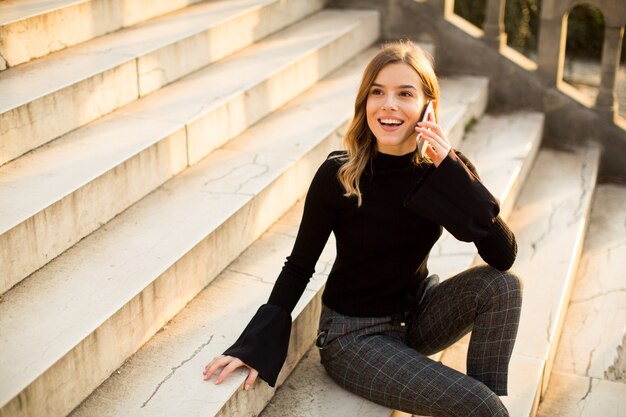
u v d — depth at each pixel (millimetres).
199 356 2514
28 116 3006
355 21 5320
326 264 3121
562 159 5203
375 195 2467
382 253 2496
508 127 5176
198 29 4129
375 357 2469
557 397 3363
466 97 5117
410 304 2615
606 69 5238
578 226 4332
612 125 5309
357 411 2521
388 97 2398
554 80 5398
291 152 3648
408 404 2414
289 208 3578
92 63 3492
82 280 2566
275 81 4156
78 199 2758
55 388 2172
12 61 3402
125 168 3002
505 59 5484
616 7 5043
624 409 3271
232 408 2352
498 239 2416
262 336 2447
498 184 4293
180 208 3074
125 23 4152
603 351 3645
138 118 3430
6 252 2457
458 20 5684
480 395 2307
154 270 2627
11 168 2896
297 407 2553
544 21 5281
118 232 2881
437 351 2705
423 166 2494
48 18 3566
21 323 2334
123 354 2469
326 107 4281
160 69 3812
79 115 3289
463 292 2525
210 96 3730
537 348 3381
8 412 2004
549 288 3807
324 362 2646
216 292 2896
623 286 4113
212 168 3453
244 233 3172
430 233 2506
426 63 2455
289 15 5148
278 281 2557
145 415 2244
